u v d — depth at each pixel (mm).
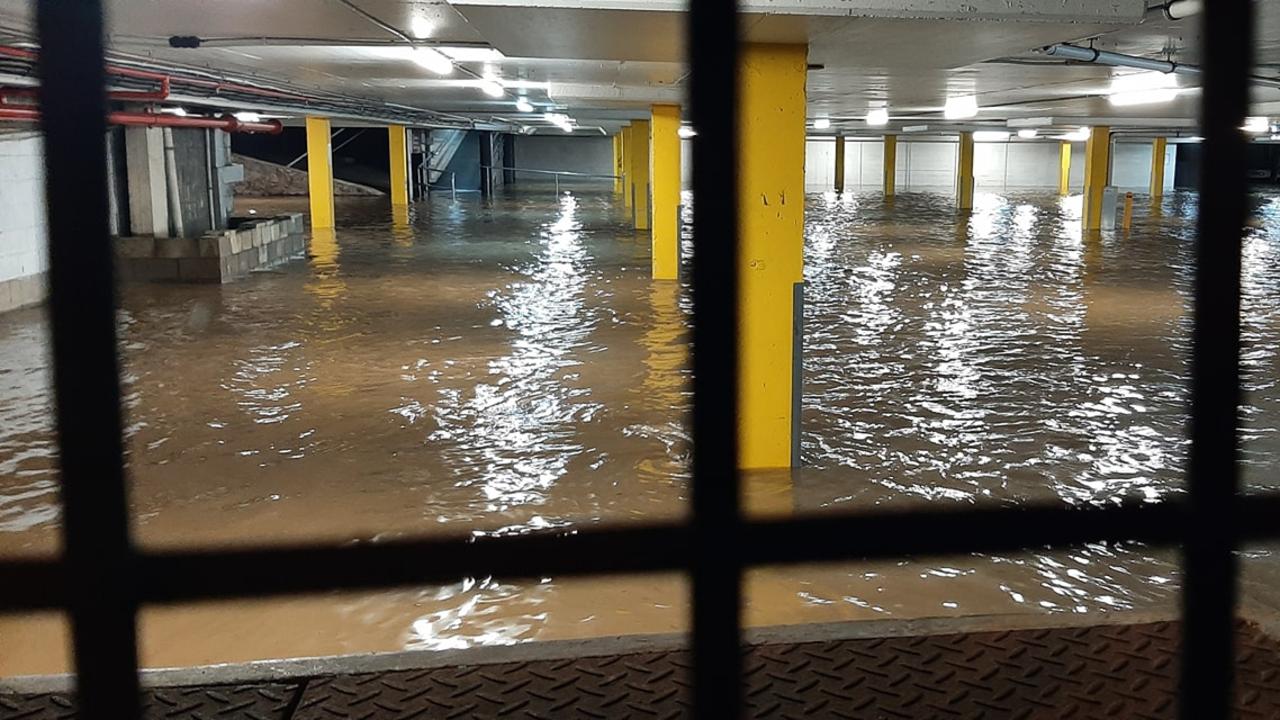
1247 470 6281
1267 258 17875
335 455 6664
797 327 6223
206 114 15852
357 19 8180
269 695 2736
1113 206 24047
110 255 2807
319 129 23094
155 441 6965
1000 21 4770
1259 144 45156
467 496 5828
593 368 9273
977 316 12023
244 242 15773
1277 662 2822
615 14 4719
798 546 3807
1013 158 48438
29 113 10047
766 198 6070
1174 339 10609
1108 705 2643
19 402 7980
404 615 4266
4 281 12164
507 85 14570
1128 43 9859
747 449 6352
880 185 49281
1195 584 2547
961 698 2682
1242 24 2656
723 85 2900
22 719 2568
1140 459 6578
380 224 25203
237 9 7707
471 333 10961
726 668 2506
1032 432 7223
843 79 12078
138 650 2594
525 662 2928
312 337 10742
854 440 6996
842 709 2627
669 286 14430
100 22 2742
